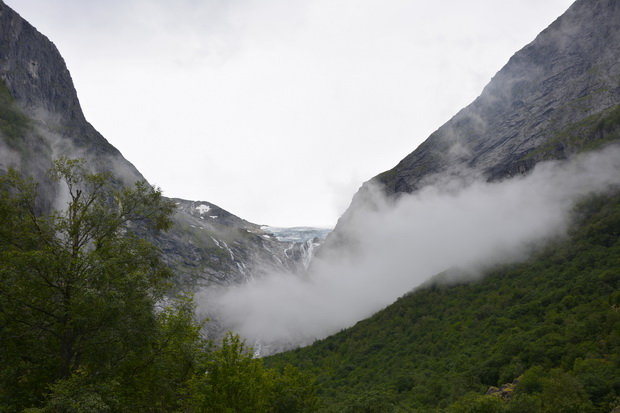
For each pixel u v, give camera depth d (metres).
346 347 166.62
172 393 32.22
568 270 123.94
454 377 95.25
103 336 27.34
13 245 28.59
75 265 27.33
